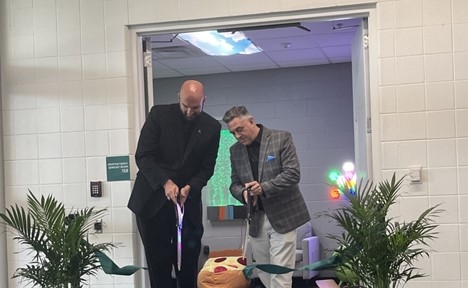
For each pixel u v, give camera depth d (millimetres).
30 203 2607
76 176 3541
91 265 2637
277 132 3219
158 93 6949
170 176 3113
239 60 6012
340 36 5062
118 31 3510
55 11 3590
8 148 3637
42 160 3586
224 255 5848
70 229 2480
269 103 6625
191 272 3287
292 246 3174
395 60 3188
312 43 5328
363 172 3424
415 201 3131
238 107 3252
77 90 3555
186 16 3439
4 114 3648
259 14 3375
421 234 2355
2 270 3559
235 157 3346
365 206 2342
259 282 5137
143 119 3578
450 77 3131
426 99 3150
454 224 3092
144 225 3145
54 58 3588
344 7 3285
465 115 3113
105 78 3521
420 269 3080
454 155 3115
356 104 3721
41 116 3598
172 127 3115
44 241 2492
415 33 3172
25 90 3623
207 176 3211
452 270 3076
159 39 4848
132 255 3447
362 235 2246
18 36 3637
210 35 4797
